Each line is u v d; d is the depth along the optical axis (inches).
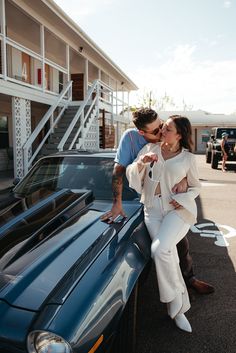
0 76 356.2
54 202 106.2
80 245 85.4
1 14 350.6
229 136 700.0
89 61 641.0
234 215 272.4
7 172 511.5
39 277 71.3
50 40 521.7
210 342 103.6
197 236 213.9
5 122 567.2
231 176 528.4
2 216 99.2
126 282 81.2
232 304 126.0
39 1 391.2
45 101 453.1
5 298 65.1
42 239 86.5
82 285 71.5
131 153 110.0
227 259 172.4
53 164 157.8
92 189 138.9
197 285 131.8
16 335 59.7
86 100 476.1
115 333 73.3
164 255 96.8
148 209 108.5
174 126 100.1
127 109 959.0
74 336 60.6
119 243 92.2
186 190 105.7
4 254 77.5
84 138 458.6
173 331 109.1
